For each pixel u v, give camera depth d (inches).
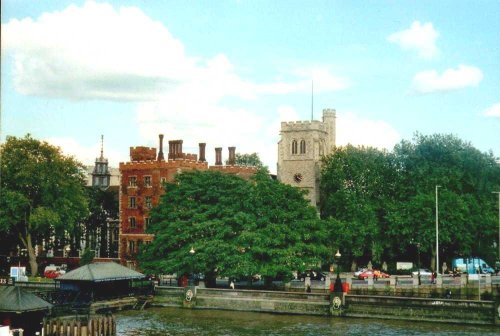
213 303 3294.8
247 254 3408.0
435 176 4598.9
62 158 4431.6
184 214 3673.7
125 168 4864.7
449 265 4771.2
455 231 4256.9
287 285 3587.6
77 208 4505.4
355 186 4923.7
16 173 4210.1
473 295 3639.3
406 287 3545.8
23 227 4525.1
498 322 2763.3
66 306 3063.5
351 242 4475.9
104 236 5413.4
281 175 5743.1
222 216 3622.0
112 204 5447.8
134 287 3385.8
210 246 3430.1
